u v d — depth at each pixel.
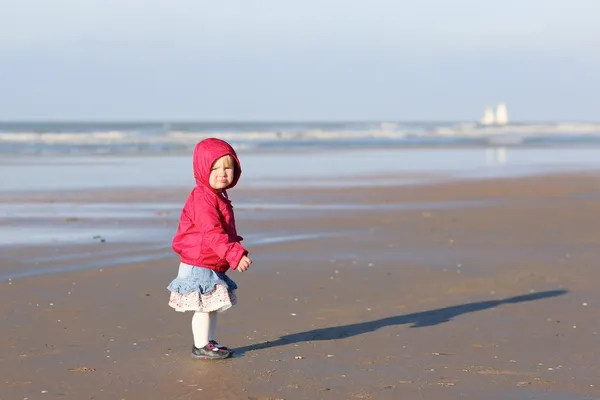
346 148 43.66
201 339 5.42
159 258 9.39
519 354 5.55
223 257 5.31
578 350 5.66
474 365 5.25
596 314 6.86
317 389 4.71
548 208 15.23
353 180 21.88
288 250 10.13
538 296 7.64
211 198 5.46
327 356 5.47
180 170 25.28
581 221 13.40
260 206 15.29
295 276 8.45
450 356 5.48
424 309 7.05
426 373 5.06
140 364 5.23
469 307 7.14
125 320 6.44
